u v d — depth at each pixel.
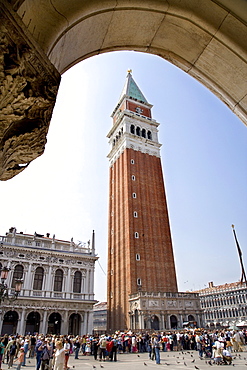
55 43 3.33
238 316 96.50
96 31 4.08
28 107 3.05
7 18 2.61
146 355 29.69
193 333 37.41
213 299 108.06
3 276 17.94
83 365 21.55
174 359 24.92
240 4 3.88
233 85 4.81
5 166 3.47
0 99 2.77
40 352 17.30
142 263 53.91
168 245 60.12
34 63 2.93
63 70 4.18
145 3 3.97
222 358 20.30
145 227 58.78
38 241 48.62
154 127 77.44
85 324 45.03
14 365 21.84
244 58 4.25
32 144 3.43
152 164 69.31
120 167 68.00
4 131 3.00
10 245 44.22
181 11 4.14
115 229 62.84
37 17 3.11
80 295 46.66
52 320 43.91
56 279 46.31
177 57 5.11
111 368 19.27
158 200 64.75
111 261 61.16
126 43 4.76
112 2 3.71
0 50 2.61
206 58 4.81
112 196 69.06
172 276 56.72
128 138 69.00
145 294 46.94
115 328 52.78
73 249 50.09
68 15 3.29
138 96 83.00
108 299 58.34
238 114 5.05
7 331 39.66
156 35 4.71
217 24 4.16
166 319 46.56
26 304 41.56
